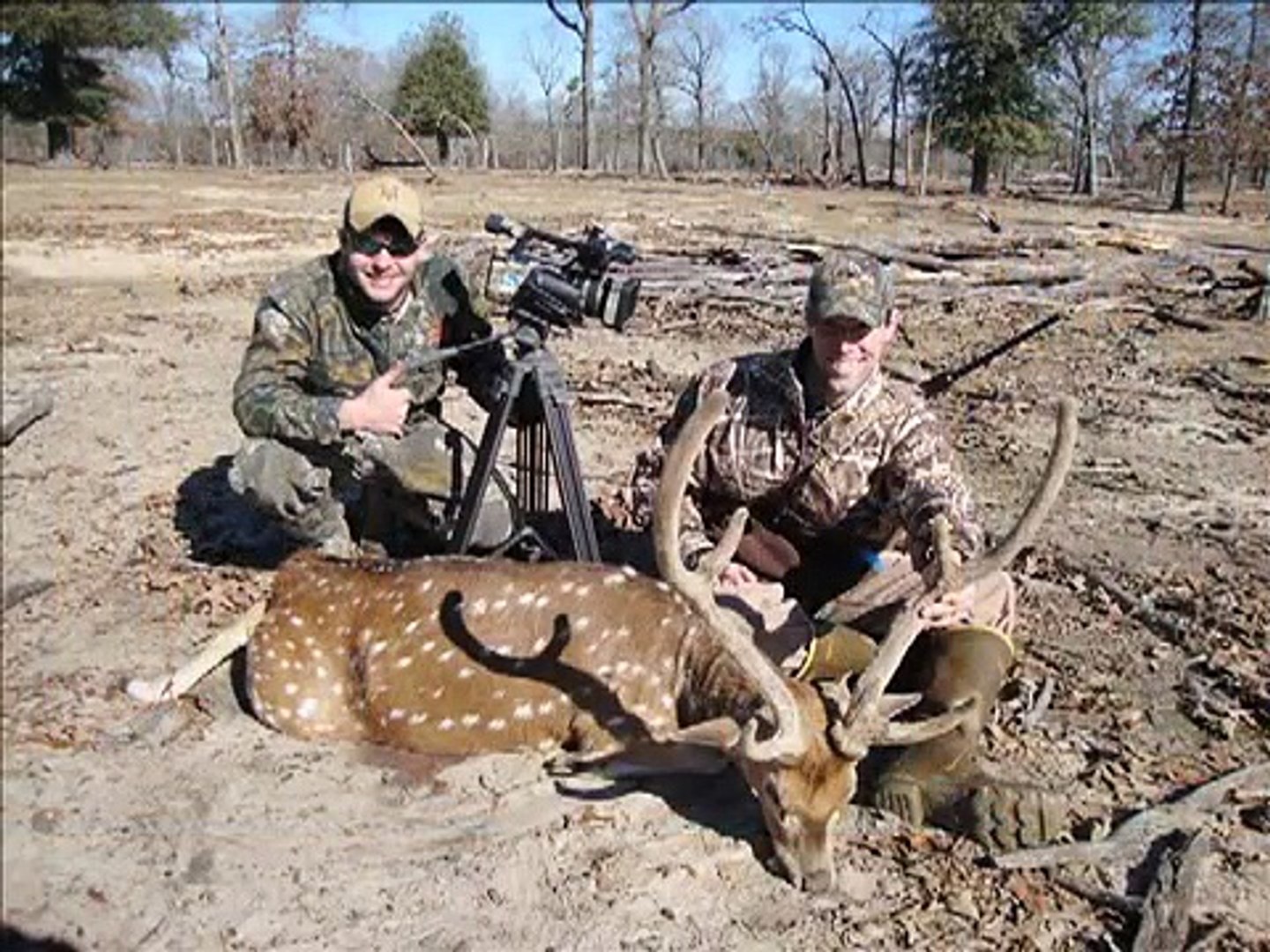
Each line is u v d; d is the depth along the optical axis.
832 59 24.17
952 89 20.44
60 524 2.87
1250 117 13.84
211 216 10.08
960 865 1.83
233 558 2.79
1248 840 1.90
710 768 2.02
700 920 1.72
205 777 1.97
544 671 2.03
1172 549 3.08
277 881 1.76
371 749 2.09
